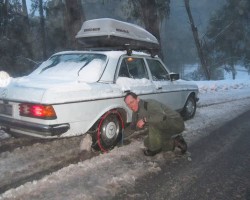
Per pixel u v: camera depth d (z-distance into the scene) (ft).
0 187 12.76
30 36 77.46
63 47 78.18
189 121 25.67
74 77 17.34
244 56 110.01
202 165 15.93
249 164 16.26
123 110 18.21
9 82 16.72
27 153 16.52
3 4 70.13
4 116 16.12
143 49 22.79
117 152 17.12
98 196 12.21
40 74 18.72
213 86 52.70
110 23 20.48
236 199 12.48
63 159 15.90
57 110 14.46
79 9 42.86
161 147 16.83
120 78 18.22
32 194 12.12
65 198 11.91
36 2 82.58
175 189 13.14
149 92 19.81
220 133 22.27
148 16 49.75
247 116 28.86
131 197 12.30
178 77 23.11
